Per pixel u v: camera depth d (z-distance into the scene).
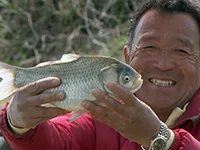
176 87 3.09
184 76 3.09
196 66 3.13
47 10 8.87
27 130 2.80
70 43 8.35
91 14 8.71
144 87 3.12
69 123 3.19
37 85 2.54
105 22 8.59
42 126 2.89
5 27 8.88
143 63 3.11
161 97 3.09
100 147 3.19
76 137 3.16
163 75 3.07
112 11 8.62
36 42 8.65
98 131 3.20
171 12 3.09
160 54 3.08
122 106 2.47
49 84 2.52
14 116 2.67
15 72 2.72
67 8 8.76
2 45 8.76
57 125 3.13
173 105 3.11
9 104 2.72
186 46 3.07
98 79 2.48
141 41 3.12
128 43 3.30
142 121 2.54
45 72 2.64
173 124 3.09
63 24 8.77
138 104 2.50
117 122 2.52
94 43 8.19
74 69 2.54
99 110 2.48
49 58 8.36
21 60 8.52
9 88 2.72
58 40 8.58
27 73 2.70
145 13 3.16
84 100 2.50
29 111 2.58
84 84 2.50
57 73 2.57
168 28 3.08
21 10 8.98
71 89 2.52
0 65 2.74
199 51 3.15
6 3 9.05
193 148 2.63
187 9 3.10
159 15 3.11
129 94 2.45
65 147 3.08
